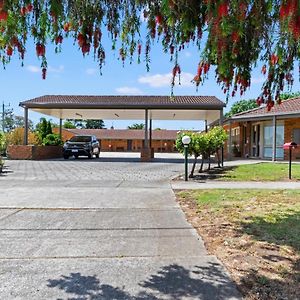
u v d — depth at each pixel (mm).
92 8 4125
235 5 3113
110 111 25234
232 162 18688
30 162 20484
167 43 4215
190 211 6656
